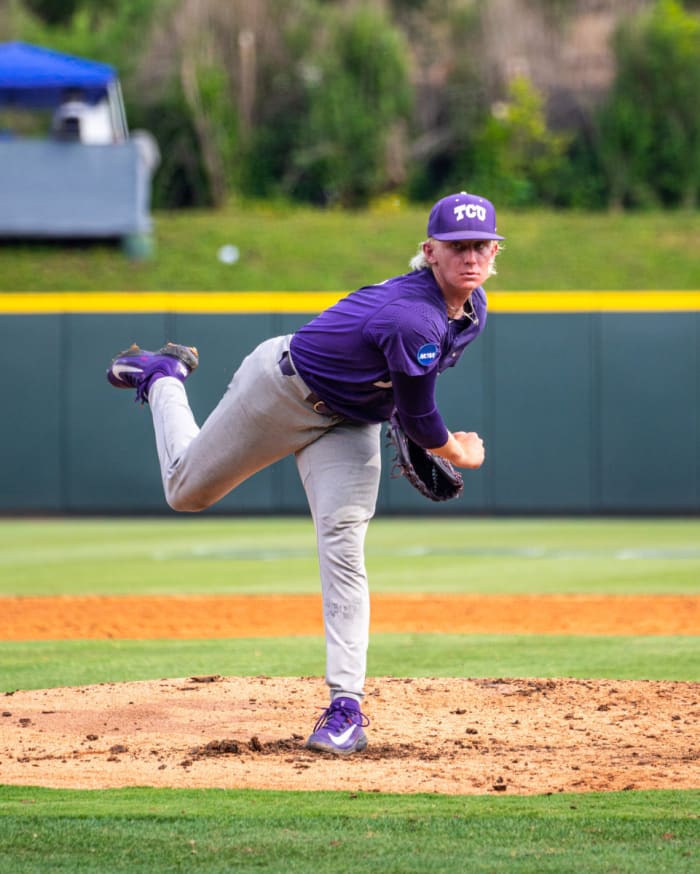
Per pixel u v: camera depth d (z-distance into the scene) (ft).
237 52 302.86
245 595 109.50
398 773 44.88
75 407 183.11
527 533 162.30
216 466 47.21
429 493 47.50
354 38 301.43
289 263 243.40
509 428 181.37
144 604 103.91
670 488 180.34
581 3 338.54
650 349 179.73
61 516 183.62
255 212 277.64
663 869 34.37
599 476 180.86
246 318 181.57
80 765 46.26
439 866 34.63
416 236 257.55
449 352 46.78
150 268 237.25
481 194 301.43
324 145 296.30
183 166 296.10
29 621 94.38
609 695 59.67
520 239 257.34
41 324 183.01
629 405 180.24
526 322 180.75
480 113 311.88
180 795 41.96
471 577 120.88
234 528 169.99
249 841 36.88
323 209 299.17
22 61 233.76
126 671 70.79
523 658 75.00
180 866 34.73
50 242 242.99
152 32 302.66
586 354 180.55
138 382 51.44
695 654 76.64
